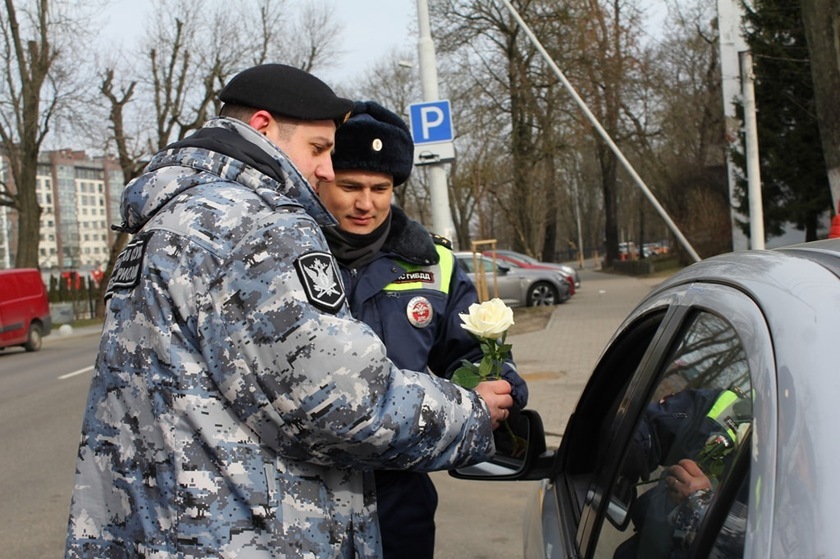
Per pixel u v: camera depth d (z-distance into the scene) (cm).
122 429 155
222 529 146
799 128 1581
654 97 3102
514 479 220
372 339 150
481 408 172
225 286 149
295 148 176
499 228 5475
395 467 160
